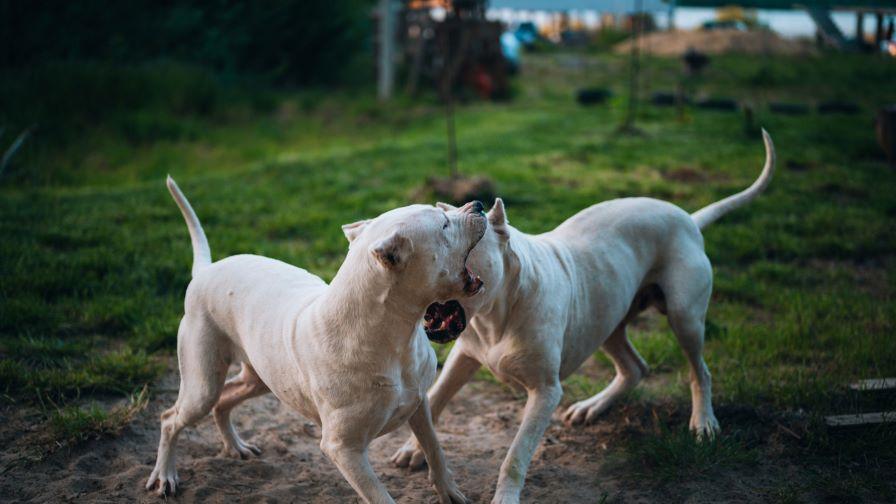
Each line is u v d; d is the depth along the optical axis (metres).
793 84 21.56
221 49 19.47
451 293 3.04
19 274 6.17
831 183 10.14
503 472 3.60
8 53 16.06
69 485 3.90
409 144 13.37
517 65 24.61
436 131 15.48
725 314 6.30
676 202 9.41
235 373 5.34
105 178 11.52
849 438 4.25
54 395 4.77
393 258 2.87
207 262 4.07
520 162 11.62
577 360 4.11
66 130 13.25
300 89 21.52
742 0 14.36
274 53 21.48
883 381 4.67
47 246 7.24
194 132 14.81
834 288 6.77
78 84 14.54
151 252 7.16
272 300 3.58
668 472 3.99
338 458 3.24
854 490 3.77
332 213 8.88
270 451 4.38
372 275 3.00
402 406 3.27
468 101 19.50
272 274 3.72
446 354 5.66
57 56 16.58
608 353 4.68
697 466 4.04
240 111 17.17
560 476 4.11
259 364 3.58
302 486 4.00
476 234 3.07
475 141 13.44
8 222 7.67
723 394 4.79
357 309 3.09
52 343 5.30
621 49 31.52
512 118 16.38
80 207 8.71
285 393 3.50
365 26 24.20
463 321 3.24
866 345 5.34
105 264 6.68
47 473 4.04
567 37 37.59
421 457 4.18
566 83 23.05
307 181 10.49
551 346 3.73
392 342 3.12
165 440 3.91
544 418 3.72
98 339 5.56
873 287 6.89
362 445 3.25
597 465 4.22
